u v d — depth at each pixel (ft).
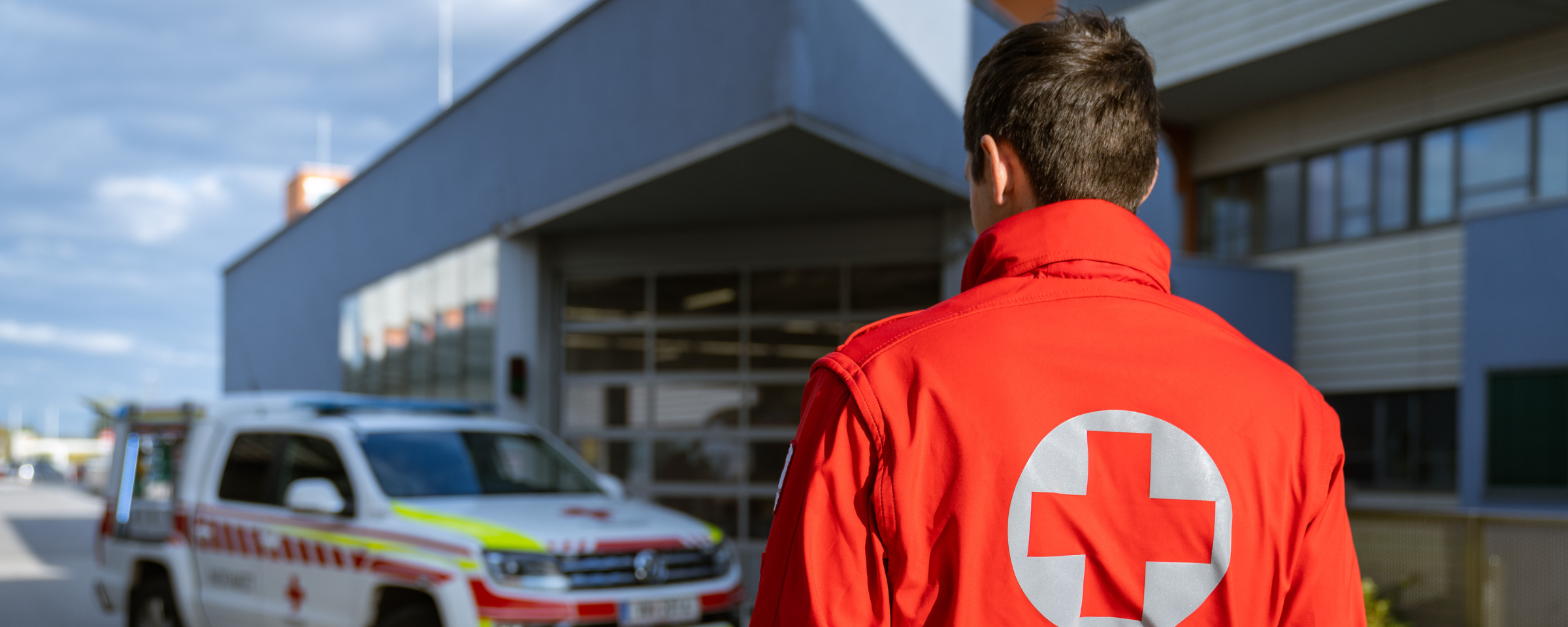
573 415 35.86
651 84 28.17
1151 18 50.19
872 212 32.58
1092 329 3.35
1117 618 3.16
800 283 33.53
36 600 33.88
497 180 36.78
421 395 43.09
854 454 3.27
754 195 30.22
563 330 36.19
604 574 16.75
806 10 23.45
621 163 29.40
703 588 17.61
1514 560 18.60
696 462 34.30
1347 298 48.08
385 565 17.22
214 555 20.94
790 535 3.37
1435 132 45.70
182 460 22.57
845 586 3.20
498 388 35.73
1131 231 3.56
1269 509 3.24
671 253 34.88
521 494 19.62
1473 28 42.34
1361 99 48.34
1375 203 47.57
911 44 27.09
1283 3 45.03
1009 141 3.80
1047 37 3.82
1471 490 39.32
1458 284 43.96
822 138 23.84
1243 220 53.16
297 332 61.31
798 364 33.27
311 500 18.16
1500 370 38.60
